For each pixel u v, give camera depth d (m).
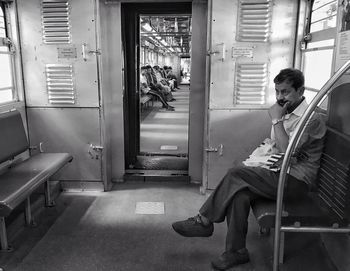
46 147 3.69
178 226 2.40
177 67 21.69
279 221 1.93
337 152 2.10
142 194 3.66
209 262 2.42
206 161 3.59
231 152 3.55
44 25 3.39
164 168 4.34
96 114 3.58
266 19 3.22
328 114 2.42
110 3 3.62
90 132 3.63
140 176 4.05
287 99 2.33
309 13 3.15
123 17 3.83
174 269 2.33
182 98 13.65
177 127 7.31
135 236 2.77
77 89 3.53
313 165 2.31
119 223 2.99
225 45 3.30
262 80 3.36
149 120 8.20
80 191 3.75
